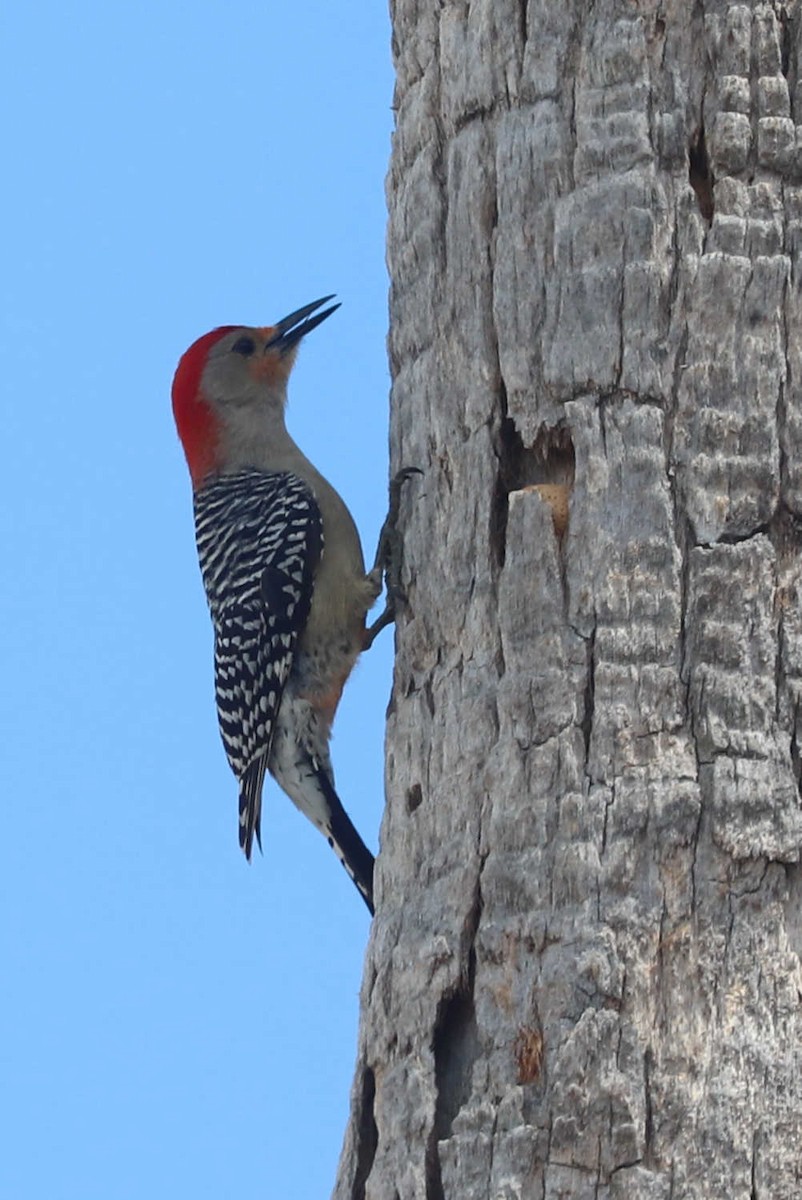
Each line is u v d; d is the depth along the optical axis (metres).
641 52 10.52
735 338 10.11
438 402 11.20
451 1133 9.54
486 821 9.91
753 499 9.89
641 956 9.23
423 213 11.59
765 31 10.41
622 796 9.52
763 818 9.39
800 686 9.63
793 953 9.25
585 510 10.05
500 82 11.04
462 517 10.83
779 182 10.32
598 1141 8.95
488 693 10.23
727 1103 8.95
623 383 10.16
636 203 10.34
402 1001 9.98
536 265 10.63
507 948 9.55
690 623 9.75
